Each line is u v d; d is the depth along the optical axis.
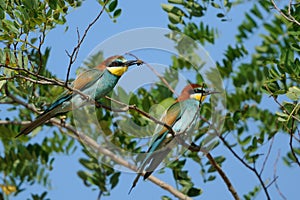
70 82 12.45
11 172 13.73
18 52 10.27
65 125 12.88
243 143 13.21
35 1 10.12
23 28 10.09
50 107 11.73
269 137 12.30
